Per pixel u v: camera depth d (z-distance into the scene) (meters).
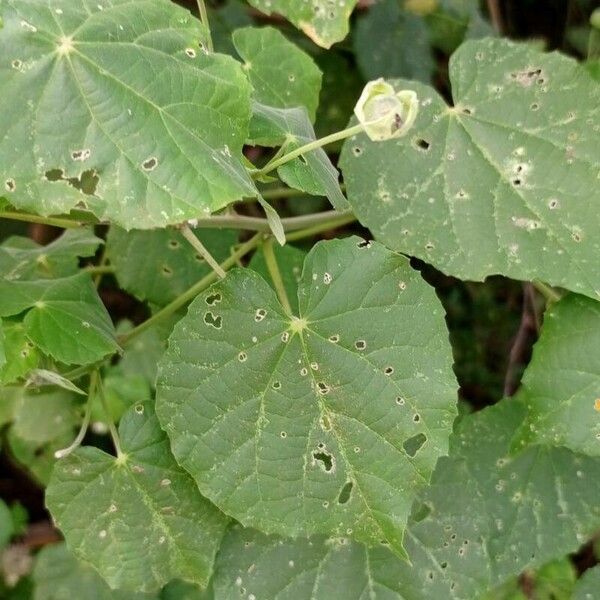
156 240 0.39
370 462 0.27
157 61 0.24
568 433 0.30
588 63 0.36
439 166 0.31
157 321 0.33
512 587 0.43
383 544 0.30
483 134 0.31
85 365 0.30
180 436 0.27
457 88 0.31
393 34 0.46
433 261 0.29
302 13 0.34
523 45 0.31
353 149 0.31
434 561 0.32
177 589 0.41
